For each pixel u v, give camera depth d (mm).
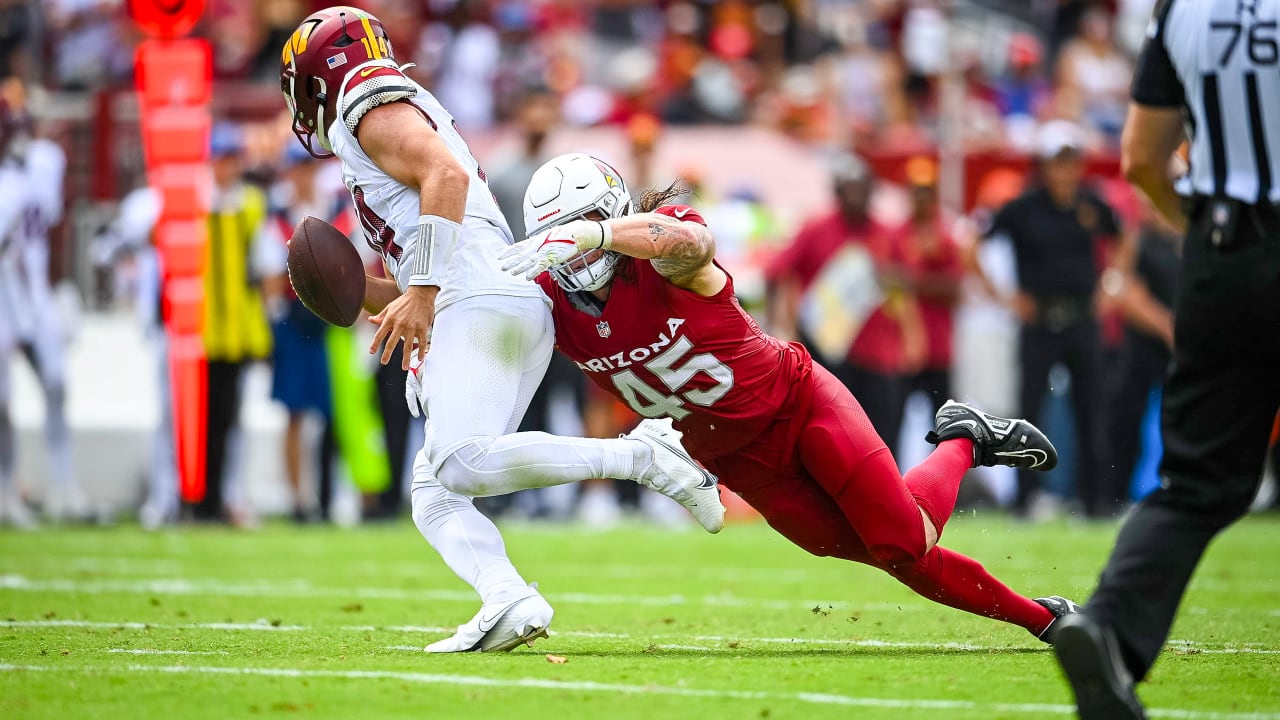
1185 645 18922
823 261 41656
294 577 28969
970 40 59781
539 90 43094
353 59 17672
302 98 18062
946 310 42344
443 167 17000
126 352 46312
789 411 17500
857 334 41656
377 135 17250
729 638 19734
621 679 15461
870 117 56219
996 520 42906
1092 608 13102
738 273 45469
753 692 14688
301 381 41062
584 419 42812
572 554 34469
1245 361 13242
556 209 16703
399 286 18000
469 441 17078
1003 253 42719
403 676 15578
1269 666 16797
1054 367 41094
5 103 39406
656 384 17375
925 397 43094
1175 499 13398
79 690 14766
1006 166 47156
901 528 17406
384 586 27500
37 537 37281
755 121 56438
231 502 41406
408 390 18766
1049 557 32406
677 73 60156
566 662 16750
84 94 48500
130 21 55219
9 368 40125
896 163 47781
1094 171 47969
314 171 39875
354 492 45875
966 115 54281
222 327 39812
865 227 41938
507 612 17516
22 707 13945
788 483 17891
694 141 48906
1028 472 42344
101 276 45938
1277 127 13227
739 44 63562
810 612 23281
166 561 31891
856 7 65125
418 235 16969
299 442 41656
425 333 17094
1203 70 13523
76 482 45938
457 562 17906
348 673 15797
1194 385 13477
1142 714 12516
